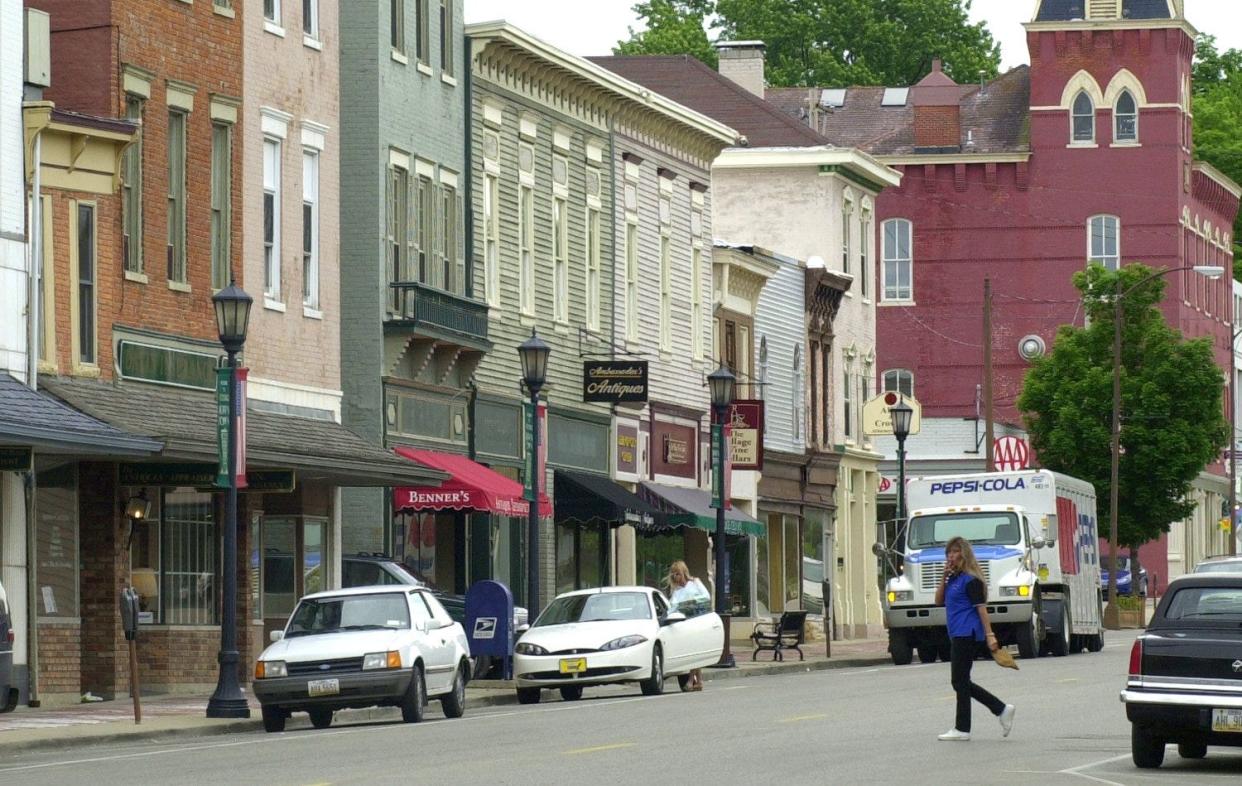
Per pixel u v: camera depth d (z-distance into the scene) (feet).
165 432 158.10
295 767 104.63
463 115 223.30
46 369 156.66
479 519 221.87
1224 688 101.24
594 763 104.63
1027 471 240.53
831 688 175.11
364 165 204.85
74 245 160.56
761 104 347.97
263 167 189.06
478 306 218.59
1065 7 453.17
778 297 310.24
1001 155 450.30
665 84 355.15
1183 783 95.66
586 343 250.16
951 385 451.53
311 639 140.36
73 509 161.27
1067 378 370.12
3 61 152.97
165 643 171.73
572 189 248.11
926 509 239.50
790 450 310.86
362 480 190.29
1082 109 451.12
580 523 247.70
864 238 350.23
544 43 233.96
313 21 198.70
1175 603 104.78
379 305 203.92
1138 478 367.86
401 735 126.52
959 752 111.24
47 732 128.06
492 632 177.88
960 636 118.32
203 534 177.88
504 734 125.70
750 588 293.64
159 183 173.06
